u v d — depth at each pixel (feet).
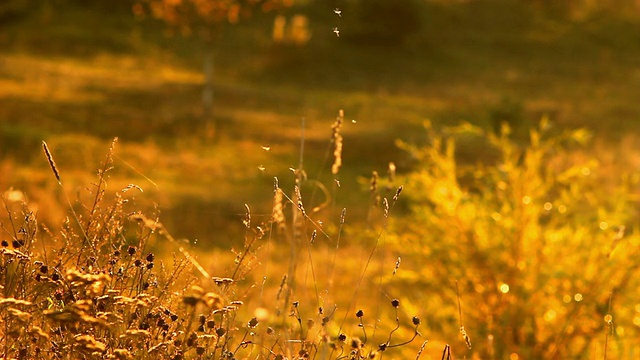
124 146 99.40
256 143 111.14
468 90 189.16
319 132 123.65
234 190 82.74
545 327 30.17
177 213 63.52
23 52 166.30
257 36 216.13
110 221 10.19
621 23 271.08
